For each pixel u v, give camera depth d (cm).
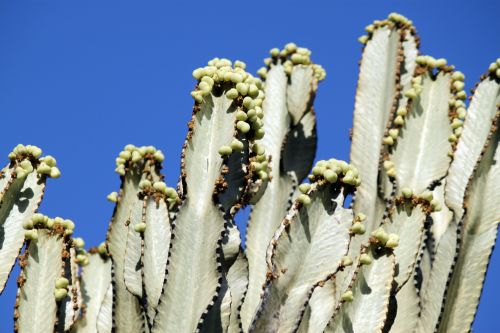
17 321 486
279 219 570
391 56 617
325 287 504
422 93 603
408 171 579
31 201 517
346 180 477
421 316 500
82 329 546
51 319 489
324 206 477
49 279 496
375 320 464
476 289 502
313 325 495
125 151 546
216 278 460
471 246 508
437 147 584
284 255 468
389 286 470
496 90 563
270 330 461
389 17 632
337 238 472
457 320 498
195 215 471
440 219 570
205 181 478
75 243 524
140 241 507
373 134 595
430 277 506
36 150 529
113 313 496
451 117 590
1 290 498
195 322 456
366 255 474
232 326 466
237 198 478
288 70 628
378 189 561
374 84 612
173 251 464
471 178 516
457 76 607
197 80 501
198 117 488
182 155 480
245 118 483
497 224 510
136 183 541
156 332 455
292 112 617
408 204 500
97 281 584
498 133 525
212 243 465
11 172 526
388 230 496
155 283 485
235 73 494
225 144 480
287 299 466
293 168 615
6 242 507
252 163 482
